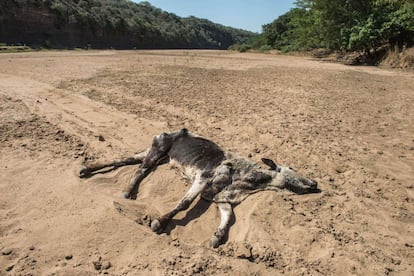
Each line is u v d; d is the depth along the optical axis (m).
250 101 12.38
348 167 7.16
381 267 4.36
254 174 5.81
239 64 26.33
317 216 5.37
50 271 3.91
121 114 9.93
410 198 6.11
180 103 11.55
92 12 62.38
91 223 4.71
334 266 4.34
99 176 6.16
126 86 14.07
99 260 4.13
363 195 6.12
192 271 4.08
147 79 16.22
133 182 5.96
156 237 4.57
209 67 23.25
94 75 17.00
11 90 12.00
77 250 4.27
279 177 5.95
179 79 16.66
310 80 17.70
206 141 6.12
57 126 8.40
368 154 7.91
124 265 4.11
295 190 5.93
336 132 9.30
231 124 9.52
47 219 4.79
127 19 72.06
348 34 25.55
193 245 4.54
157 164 6.43
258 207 5.34
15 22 43.19
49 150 7.02
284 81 17.20
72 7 56.41
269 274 4.16
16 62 21.95
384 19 23.89
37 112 9.43
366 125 10.02
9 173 5.94
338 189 6.30
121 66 22.05
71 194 5.42
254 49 51.28
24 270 3.89
